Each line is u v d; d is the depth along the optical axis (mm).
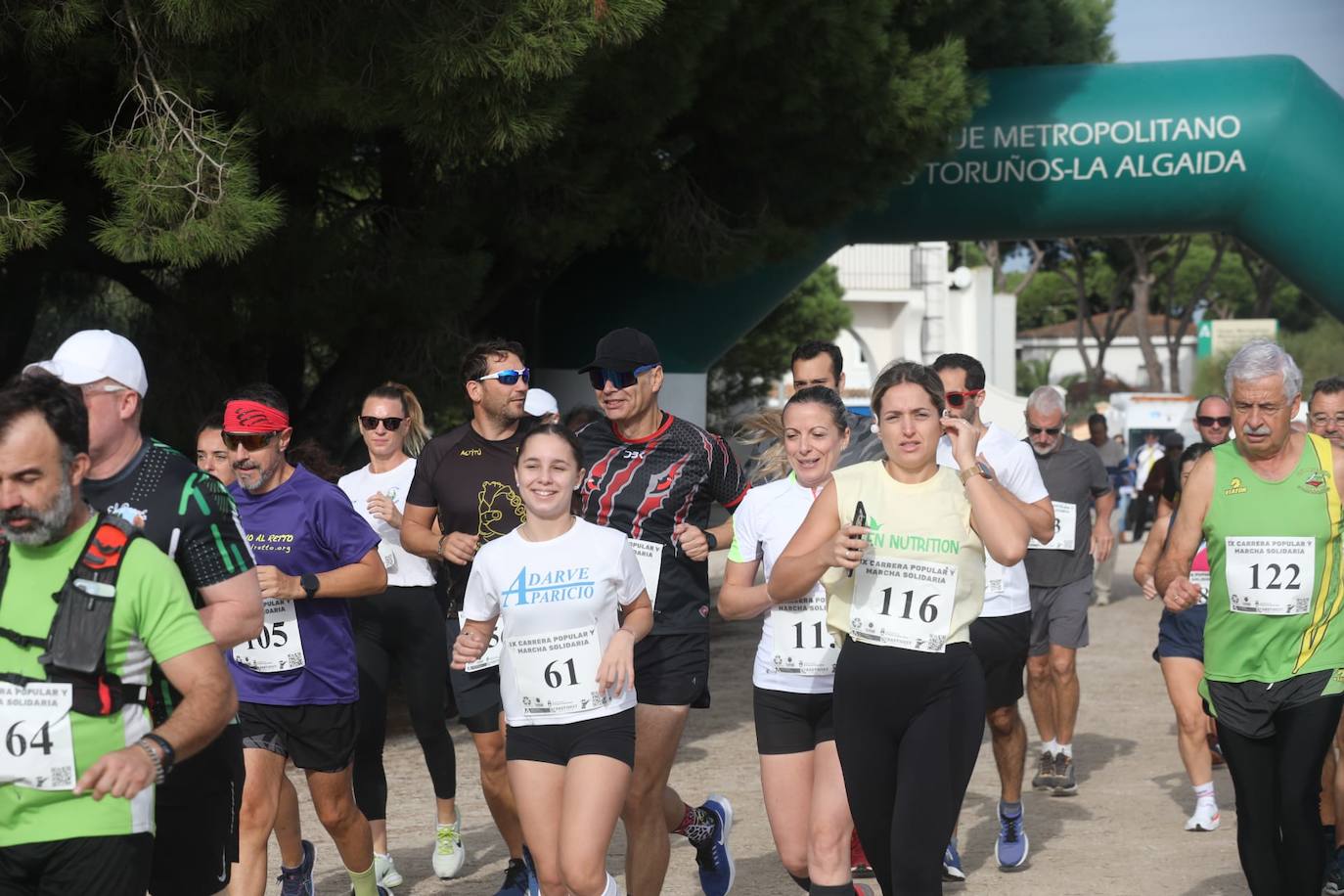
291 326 14242
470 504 8430
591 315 19578
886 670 6039
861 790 6145
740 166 17625
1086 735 13188
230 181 11031
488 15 11219
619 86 14094
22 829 4555
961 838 9695
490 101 11359
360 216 14922
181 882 5445
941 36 18828
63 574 4555
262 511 7367
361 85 11547
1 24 11289
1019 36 21094
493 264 16328
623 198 15406
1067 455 11070
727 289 19609
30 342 18672
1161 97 20250
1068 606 10859
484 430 8562
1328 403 9539
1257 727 6730
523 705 6438
